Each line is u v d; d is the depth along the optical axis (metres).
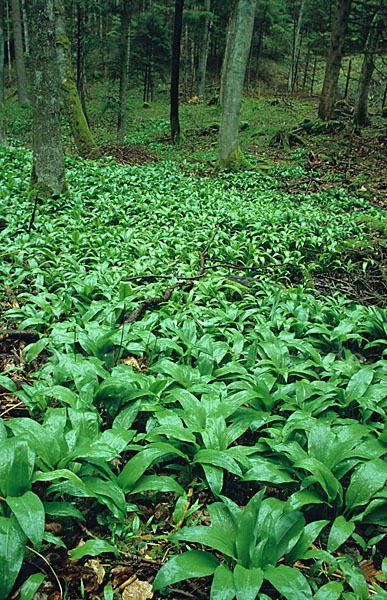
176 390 3.30
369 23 20.88
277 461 2.94
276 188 14.54
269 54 45.44
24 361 4.25
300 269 7.88
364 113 22.42
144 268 6.54
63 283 5.82
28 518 2.02
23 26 42.06
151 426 3.16
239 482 3.05
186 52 34.94
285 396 3.53
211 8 35.22
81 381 3.37
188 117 28.02
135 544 2.57
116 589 2.35
